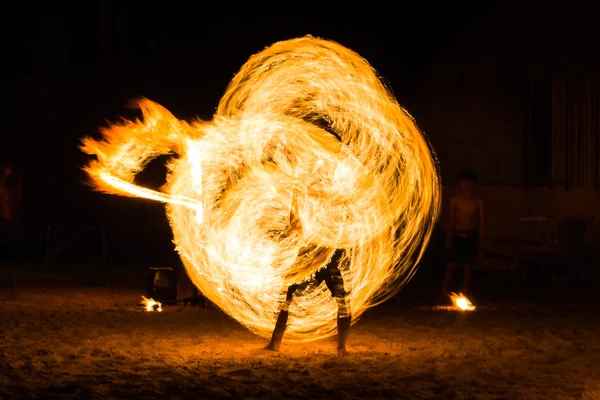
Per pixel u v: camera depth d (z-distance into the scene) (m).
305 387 6.63
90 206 22.34
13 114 22.72
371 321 10.50
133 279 15.66
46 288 14.03
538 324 10.30
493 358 7.96
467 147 17.58
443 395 6.40
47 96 22.55
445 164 17.78
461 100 17.62
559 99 16.39
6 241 20.28
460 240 12.55
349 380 6.90
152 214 21.70
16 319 10.32
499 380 6.99
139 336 9.11
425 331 9.70
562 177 16.39
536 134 16.83
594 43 15.95
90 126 22.23
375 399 6.28
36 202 22.58
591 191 15.76
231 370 7.27
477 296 13.48
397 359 7.87
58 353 7.98
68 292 13.48
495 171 17.34
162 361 7.64
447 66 17.69
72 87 22.42
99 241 21.52
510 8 16.97
